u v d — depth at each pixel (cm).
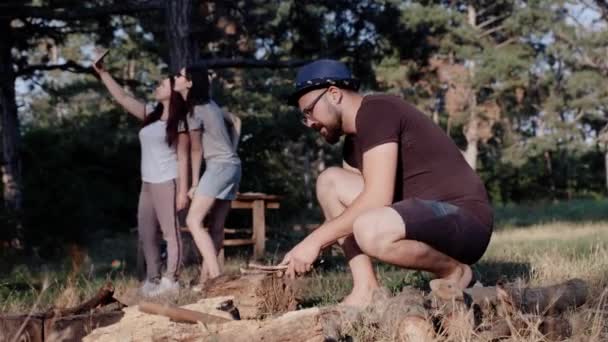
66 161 2712
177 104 725
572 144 5156
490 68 4388
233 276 525
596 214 3425
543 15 4459
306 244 404
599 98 4819
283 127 2459
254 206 1258
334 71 421
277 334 371
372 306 415
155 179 730
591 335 388
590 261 691
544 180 5341
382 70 3628
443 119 5459
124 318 410
